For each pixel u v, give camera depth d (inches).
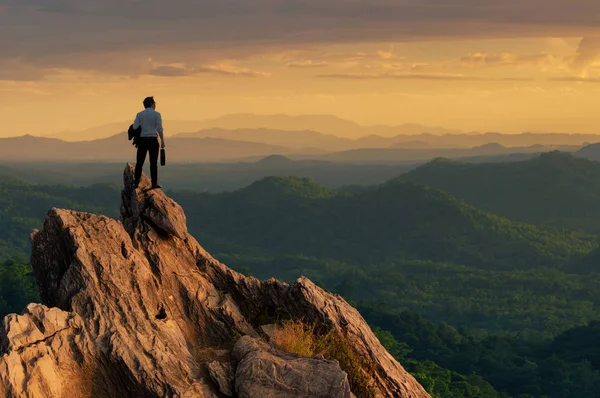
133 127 653.9
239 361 522.6
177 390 466.9
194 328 593.9
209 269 651.5
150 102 661.9
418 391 618.5
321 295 641.0
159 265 609.0
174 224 634.2
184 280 616.7
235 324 601.6
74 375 461.1
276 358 508.4
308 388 482.0
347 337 617.0
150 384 467.2
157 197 651.5
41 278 584.7
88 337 479.2
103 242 566.3
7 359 430.9
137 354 480.1
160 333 509.7
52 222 578.9
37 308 480.4
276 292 643.5
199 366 513.0
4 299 6737.2
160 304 575.8
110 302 513.7
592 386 7618.1
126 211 665.6
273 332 605.3
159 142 665.0
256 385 486.3
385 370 607.5
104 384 469.4
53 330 473.7
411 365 6756.9
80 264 531.8
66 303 518.3
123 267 553.9
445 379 6476.4
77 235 554.9
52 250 574.9
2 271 7253.9
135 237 625.3
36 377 436.5
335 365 498.6
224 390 492.4
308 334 589.6
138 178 660.7
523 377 7854.3
